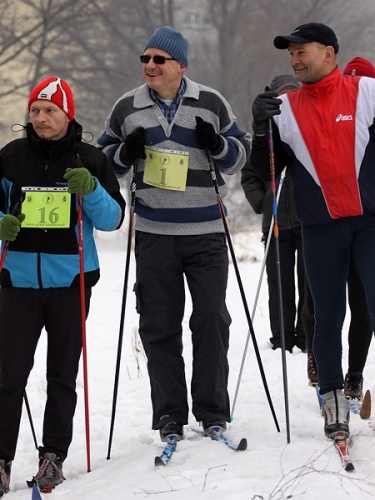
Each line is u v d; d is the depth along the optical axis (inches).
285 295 709.9
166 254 490.6
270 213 702.5
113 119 500.4
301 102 452.1
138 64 2856.8
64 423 456.4
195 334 492.4
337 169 439.5
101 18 2842.0
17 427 452.4
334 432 440.1
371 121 439.8
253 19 2842.0
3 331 448.5
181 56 484.1
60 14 2738.7
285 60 2795.3
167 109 491.8
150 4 2918.3
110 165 466.6
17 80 2955.2
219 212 496.7
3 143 2859.3
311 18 2945.4
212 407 490.9
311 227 454.0
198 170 490.3
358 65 548.1
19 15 2783.0
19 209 442.6
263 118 446.0
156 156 486.9
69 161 451.2
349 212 440.1
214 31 3297.2
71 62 2795.3
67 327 452.8
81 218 442.3
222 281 493.4
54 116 445.7
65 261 448.5
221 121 497.0
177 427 484.4
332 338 458.0
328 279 453.4
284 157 464.4
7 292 450.6
